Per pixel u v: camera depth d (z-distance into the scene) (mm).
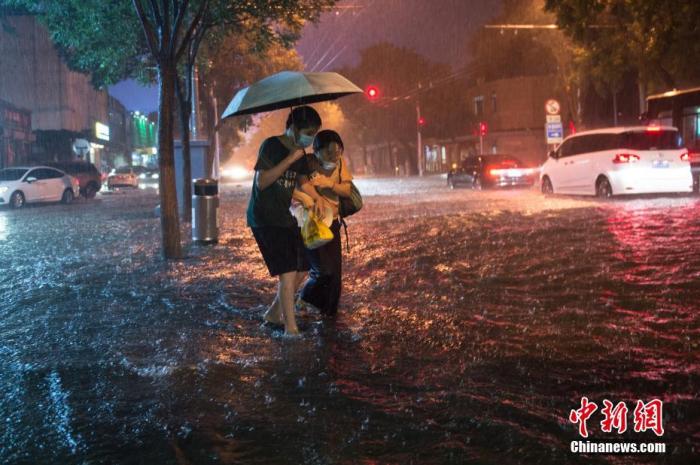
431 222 14359
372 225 14148
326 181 5941
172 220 10492
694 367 4406
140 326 6047
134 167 61750
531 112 52750
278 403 4004
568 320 5715
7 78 50281
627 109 40469
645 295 6516
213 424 3713
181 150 17578
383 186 36312
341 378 4422
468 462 3178
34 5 16781
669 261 8297
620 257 8727
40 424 3783
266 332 5738
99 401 4109
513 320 5777
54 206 28641
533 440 3367
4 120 42125
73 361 4977
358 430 3572
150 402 4074
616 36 24406
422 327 5656
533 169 27766
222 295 7395
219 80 32469
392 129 63844
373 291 7270
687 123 20781
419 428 3568
